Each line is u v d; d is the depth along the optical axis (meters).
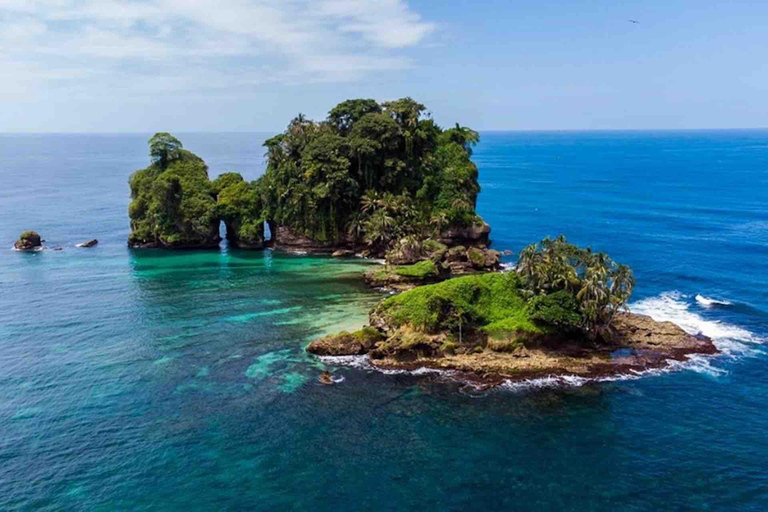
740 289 108.12
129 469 54.00
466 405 66.38
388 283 116.00
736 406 65.50
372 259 141.50
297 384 71.56
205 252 151.00
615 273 80.12
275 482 52.31
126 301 105.56
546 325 79.62
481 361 76.62
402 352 78.56
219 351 81.62
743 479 52.47
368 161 146.75
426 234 146.25
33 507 48.69
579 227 176.50
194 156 166.75
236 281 120.12
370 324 87.62
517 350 78.50
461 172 155.12
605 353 78.81
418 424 62.31
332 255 146.00
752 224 174.25
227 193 155.88
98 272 128.12
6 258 142.50
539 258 85.12
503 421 62.81
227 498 50.06
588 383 71.12
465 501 49.66
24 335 87.62
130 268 132.12
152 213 151.88
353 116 157.00
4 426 61.06
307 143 150.62
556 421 62.78
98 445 57.78
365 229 141.38
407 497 50.25
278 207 149.50
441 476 53.19
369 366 76.88
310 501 49.75
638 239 155.50
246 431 60.72
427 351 79.19
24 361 77.81
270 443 58.53
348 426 61.91
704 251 139.25
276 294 109.94
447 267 122.56
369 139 146.62
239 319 95.19
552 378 72.50
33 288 114.25
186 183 154.50
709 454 56.47
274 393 69.12
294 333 88.69
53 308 101.12
